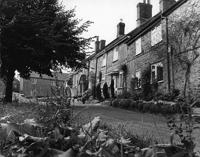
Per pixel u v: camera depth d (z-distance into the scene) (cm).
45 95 354
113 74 3148
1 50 1888
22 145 260
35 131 294
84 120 386
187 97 274
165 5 2284
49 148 241
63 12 2098
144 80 2186
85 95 416
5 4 1795
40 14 1931
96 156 221
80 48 2127
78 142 264
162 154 222
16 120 400
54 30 2003
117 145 252
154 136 429
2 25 1820
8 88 2047
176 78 1834
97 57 3828
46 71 2144
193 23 1694
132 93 2250
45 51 2025
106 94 3016
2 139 282
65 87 353
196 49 1652
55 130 282
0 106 743
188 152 225
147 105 1480
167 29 1989
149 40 2295
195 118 242
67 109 333
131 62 2678
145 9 3044
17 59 1989
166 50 1975
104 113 1298
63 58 2116
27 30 1869
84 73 4069
